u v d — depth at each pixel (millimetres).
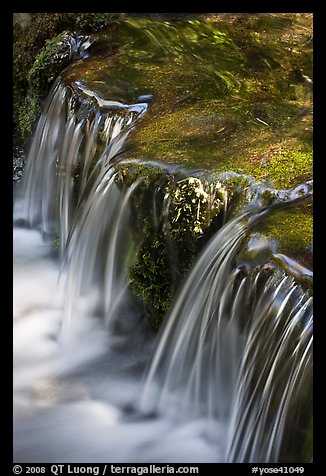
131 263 4828
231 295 3975
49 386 4641
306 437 3465
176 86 5969
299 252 3842
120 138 5402
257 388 3742
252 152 4875
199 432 4180
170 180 4652
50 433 4227
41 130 6516
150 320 4844
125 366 4785
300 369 3512
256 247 3955
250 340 3832
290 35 6988
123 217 4844
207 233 4496
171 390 4395
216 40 6832
